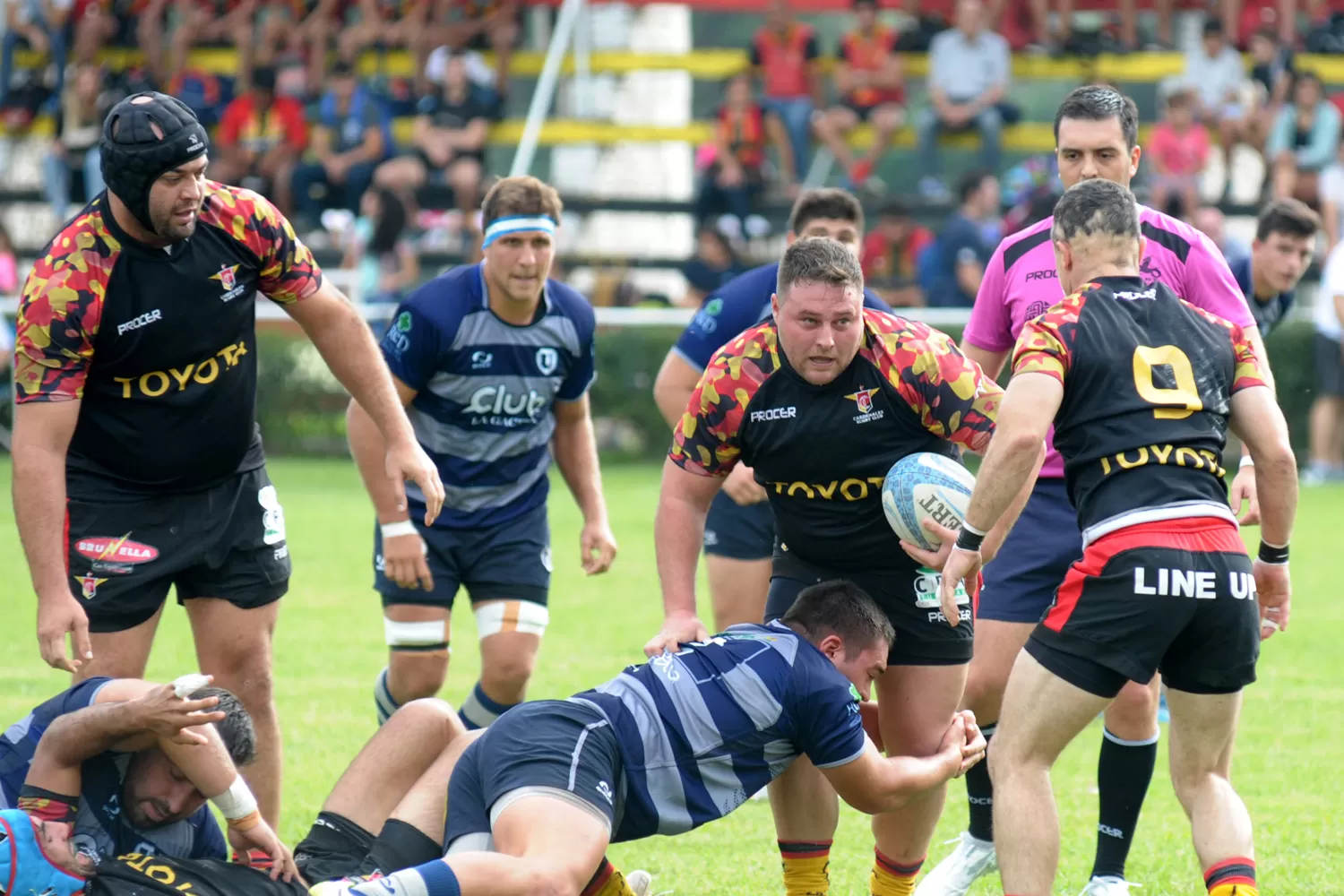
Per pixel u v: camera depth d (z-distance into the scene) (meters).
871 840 19.53
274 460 62.06
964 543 14.52
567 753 14.06
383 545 20.19
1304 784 21.41
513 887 13.16
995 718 18.30
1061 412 14.91
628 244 69.69
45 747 13.67
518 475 21.17
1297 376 58.25
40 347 15.38
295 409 62.25
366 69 70.44
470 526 20.94
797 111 64.81
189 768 14.01
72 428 15.64
